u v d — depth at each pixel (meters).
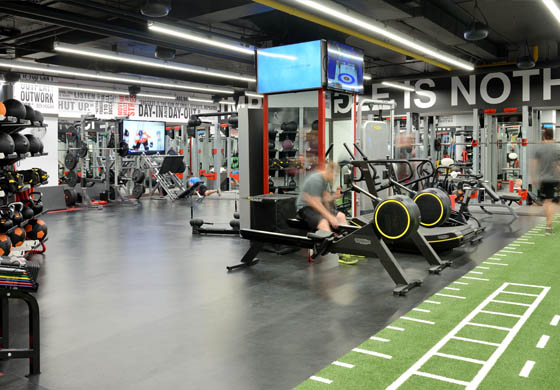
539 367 2.51
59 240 6.83
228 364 2.63
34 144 5.75
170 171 13.31
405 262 5.11
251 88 15.50
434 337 2.96
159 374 2.51
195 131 13.93
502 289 4.00
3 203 5.30
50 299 3.92
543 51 11.79
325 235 4.26
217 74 11.75
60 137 13.80
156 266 5.13
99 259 5.50
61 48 8.59
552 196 6.61
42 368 2.59
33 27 9.93
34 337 2.50
